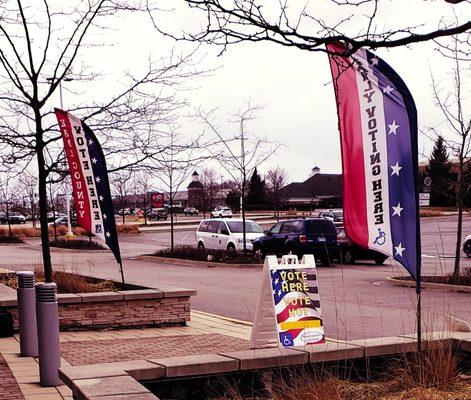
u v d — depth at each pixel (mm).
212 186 113500
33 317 9008
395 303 14695
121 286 13430
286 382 5566
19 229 57625
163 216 86438
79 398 4594
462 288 16766
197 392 5332
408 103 5766
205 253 29188
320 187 101000
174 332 11039
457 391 5426
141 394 4426
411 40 3898
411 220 5832
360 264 28094
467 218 60469
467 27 3750
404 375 5613
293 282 8297
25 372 7957
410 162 5805
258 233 31500
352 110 5777
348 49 4141
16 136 12023
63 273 15109
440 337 6176
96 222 12227
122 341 10070
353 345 5922
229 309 14312
